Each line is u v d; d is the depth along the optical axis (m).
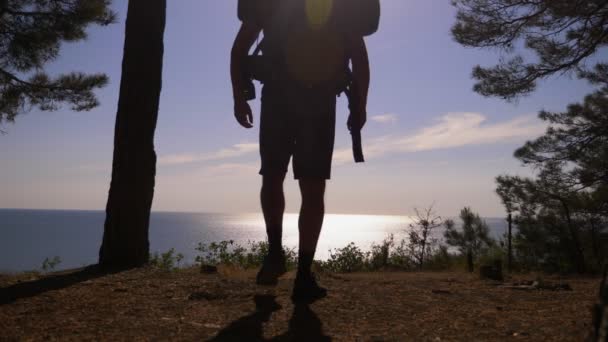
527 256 10.09
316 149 2.45
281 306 2.28
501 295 2.83
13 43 10.00
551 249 9.80
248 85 2.67
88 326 1.88
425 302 2.48
